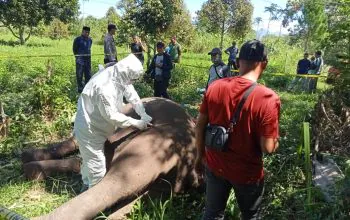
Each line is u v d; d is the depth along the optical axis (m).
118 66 4.36
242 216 3.22
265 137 2.74
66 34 44.12
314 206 4.08
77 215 3.67
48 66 9.30
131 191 4.04
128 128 4.76
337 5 6.20
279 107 2.78
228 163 2.94
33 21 34.19
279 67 21.33
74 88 10.11
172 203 4.35
